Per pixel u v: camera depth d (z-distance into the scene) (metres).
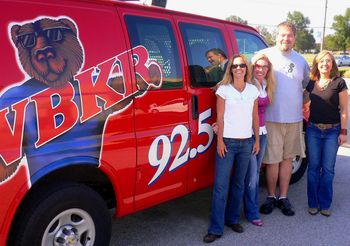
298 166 5.68
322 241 4.05
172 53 3.69
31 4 2.75
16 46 2.64
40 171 2.75
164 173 3.64
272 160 4.68
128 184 3.36
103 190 3.44
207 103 4.00
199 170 4.04
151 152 3.48
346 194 5.40
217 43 4.29
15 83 2.62
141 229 4.23
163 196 3.71
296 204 5.04
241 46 4.71
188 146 3.83
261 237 4.11
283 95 4.55
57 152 2.82
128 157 3.29
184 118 3.76
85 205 3.09
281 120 4.58
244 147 3.93
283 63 4.54
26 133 2.67
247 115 3.87
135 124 3.32
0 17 2.59
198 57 3.98
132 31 3.35
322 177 4.70
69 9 2.94
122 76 3.21
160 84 3.52
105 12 3.18
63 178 3.09
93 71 3.02
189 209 4.75
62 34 2.87
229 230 4.24
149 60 3.45
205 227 4.30
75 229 3.08
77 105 2.92
